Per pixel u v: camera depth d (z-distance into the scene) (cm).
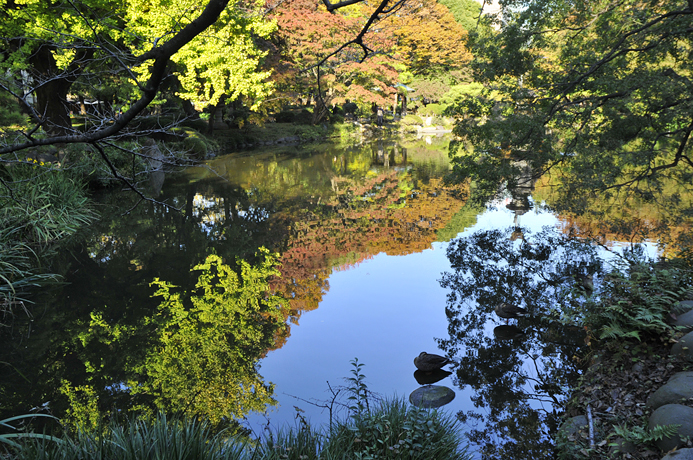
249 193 1609
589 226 1120
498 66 945
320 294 778
